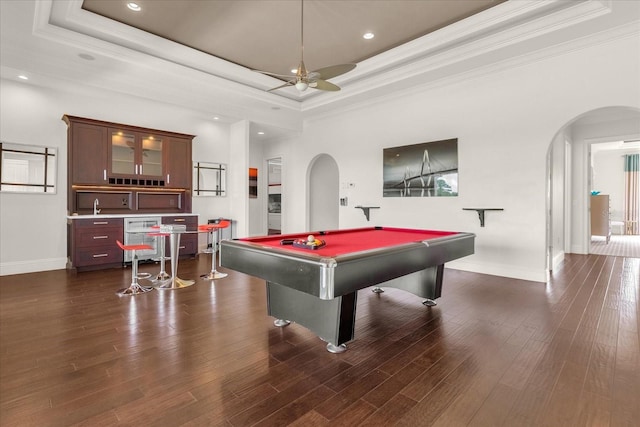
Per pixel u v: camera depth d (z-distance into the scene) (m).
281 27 3.84
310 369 2.04
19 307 3.16
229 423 1.53
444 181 5.00
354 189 6.34
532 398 1.72
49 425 1.50
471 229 4.75
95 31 3.71
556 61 3.96
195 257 5.96
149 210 5.76
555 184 5.28
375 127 5.94
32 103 4.66
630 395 1.73
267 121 6.74
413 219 5.40
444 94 4.98
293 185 7.71
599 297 3.49
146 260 5.46
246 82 5.39
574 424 1.52
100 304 3.27
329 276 1.77
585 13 3.31
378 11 3.54
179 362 2.11
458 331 2.62
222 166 6.95
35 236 4.73
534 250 4.21
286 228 7.91
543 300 3.40
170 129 6.10
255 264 2.26
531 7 3.37
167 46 4.16
